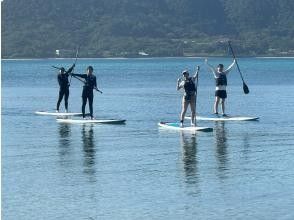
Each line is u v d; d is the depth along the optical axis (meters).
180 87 35.72
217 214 19.86
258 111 45.38
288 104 50.62
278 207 20.41
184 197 21.55
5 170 25.30
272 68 152.12
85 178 24.02
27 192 22.20
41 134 34.19
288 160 26.83
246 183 23.11
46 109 47.78
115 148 29.80
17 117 42.28
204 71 139.25
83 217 19.75
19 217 19.75
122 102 53.88
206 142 31.23
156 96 60.94
